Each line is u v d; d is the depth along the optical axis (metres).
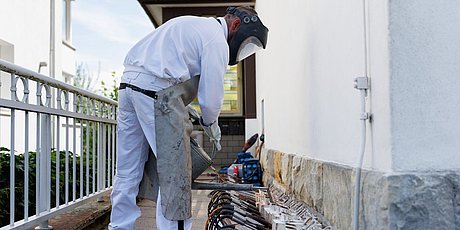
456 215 1.43
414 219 1.43
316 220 2.40
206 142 8.86
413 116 1.47
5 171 2.95
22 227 2.30
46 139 2.66
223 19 2.54
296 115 3.19
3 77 5.60
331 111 2.20
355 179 1.71
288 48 3.54
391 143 1.46
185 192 2.22
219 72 2.30
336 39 2.10
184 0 7.49
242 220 2.58
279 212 2.76
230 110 8.84
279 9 4.12
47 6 8.75
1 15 6.86
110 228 2.50
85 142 3.69
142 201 4.79
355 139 1.81
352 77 1.85
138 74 2.33
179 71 2.27
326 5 2.28
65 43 10.05
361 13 1.74
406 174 1.44
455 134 1.46
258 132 6.97
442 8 1.48
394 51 1.47
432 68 1.48
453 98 1.47
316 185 2.46
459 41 1.48
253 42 2.55
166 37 2.32
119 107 2.48
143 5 7.61
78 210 3.44
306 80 2.81
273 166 4.45
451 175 1.44
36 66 8.19
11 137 2.24
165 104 2.23
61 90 2.82
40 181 2.64
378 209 1.51
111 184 4.07
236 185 2.47
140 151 2.53
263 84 5.92
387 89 1.49
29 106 2.38
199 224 3.67
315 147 2.56
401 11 1.48
